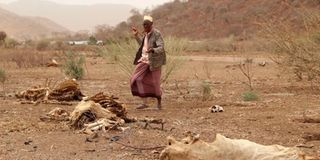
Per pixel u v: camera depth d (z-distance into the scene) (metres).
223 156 5.93
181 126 9.76
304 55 13.93
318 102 12.67
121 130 9.16
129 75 16.36
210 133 9.16
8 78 19.36
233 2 96.75
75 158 7.45
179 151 6.05
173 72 17.12
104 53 20.73
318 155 7.64
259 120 10.37
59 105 12.28
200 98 13.80
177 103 12.95
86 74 21.27
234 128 9.59
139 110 11.77
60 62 27.02
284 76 19.20
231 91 15.37
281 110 11.56
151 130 9.28
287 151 5.93
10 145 8.18
